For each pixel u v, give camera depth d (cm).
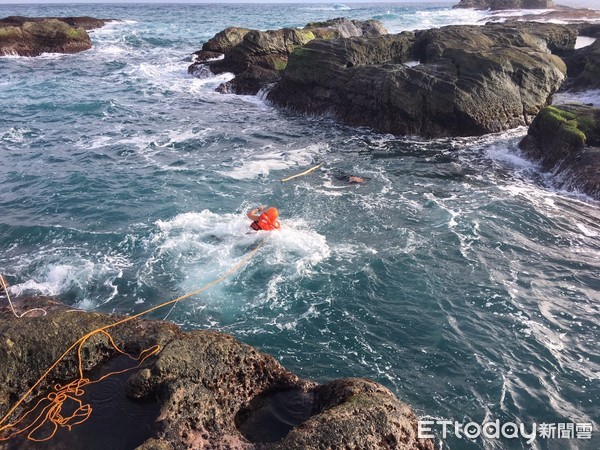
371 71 2444
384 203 1568
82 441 647
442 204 1566
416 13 9238
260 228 1348
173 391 657
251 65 3350
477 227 1412
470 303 1095
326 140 2233
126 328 814
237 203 1554
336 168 1878
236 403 714
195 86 3391
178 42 5678
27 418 686
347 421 600
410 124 2291
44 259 1249
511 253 1292
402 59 2912
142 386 684
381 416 617
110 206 1542
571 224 1448
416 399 848
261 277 1173
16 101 2931
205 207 1528
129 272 1194
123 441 646
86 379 742
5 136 2273
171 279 1167
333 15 10825
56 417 682
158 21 9088
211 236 1344
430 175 1817
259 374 746
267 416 714
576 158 1725
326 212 1498
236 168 1870
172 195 1614
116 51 4959
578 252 1300
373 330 1014
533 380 888
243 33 4194
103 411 687
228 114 2694
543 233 1396
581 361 933
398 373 905
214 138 2253
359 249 1294
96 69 3997
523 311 1067
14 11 15062
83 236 1359
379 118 2359
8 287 1129
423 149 2108
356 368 916
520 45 2830
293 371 904
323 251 1275
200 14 12456
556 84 2378
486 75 2272
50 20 4866
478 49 2467
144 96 3106
